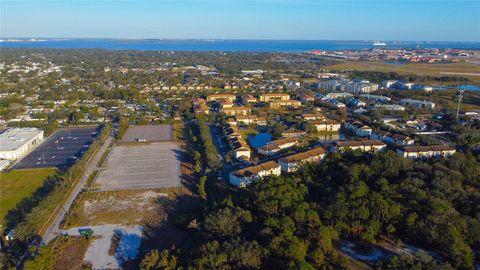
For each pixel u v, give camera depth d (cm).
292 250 11031
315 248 11600
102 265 12781
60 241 14050
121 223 15538
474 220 12312
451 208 13050
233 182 18738
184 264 11800
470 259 11050
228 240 12306
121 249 13700
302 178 17638
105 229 15062
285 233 12019
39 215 15012
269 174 18962
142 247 13812
